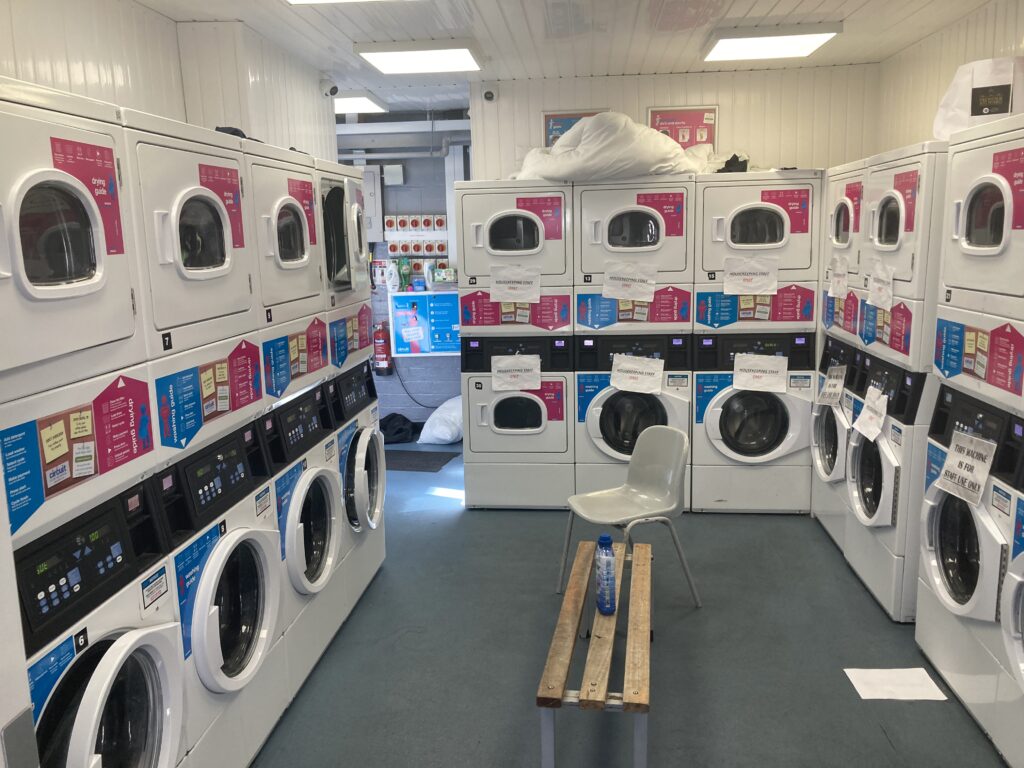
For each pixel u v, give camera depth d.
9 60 2.77
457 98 6.02
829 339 4.24
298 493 2.81
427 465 5.87
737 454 4.58
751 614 3.41
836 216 4.04
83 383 1.67
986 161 2.41
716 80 5.00
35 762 1.15
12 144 1.44
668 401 4.57
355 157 6.58
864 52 4.61
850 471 3.64
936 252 2.87
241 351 2.45
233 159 2.40
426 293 6.52
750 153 5.06
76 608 1.62
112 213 1.77
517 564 4.02
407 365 6.90
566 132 4.73
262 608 2.53
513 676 2.99
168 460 2.04
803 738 2.56
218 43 3.86
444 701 2.83
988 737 2.50
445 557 4.13
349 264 3.54
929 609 2.93
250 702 2.46
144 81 3.58
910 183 2.96
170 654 1.89
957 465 2.57
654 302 4.48
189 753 2.06
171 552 1.99
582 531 4.45
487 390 4.69
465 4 3.56
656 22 3.90
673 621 3.36
